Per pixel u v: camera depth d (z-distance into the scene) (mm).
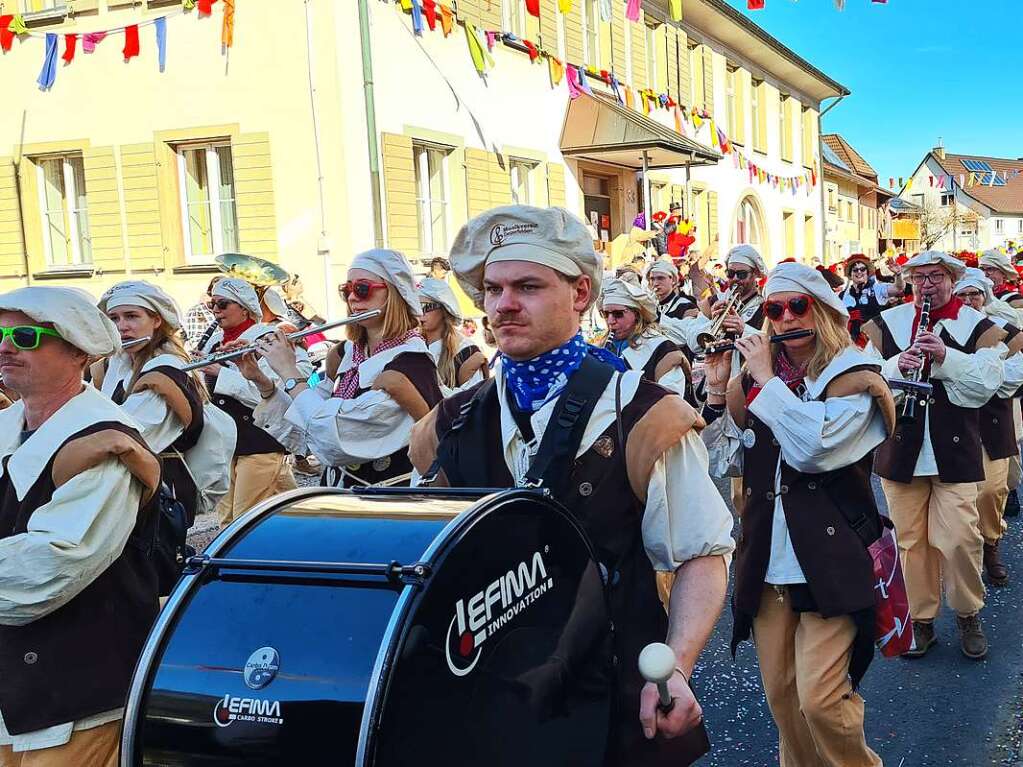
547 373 2150
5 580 2395
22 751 2557
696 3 22094
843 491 3248
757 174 27453
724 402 4062
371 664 1550
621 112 16906
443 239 14211
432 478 2281
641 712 1953
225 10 11883
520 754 1805
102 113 13195
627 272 6020
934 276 5219
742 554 3393
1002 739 4066
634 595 2156
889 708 4434
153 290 4133
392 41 12719
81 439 2521
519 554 1863
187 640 1716
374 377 3994
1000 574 6078
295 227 12352
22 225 14016
